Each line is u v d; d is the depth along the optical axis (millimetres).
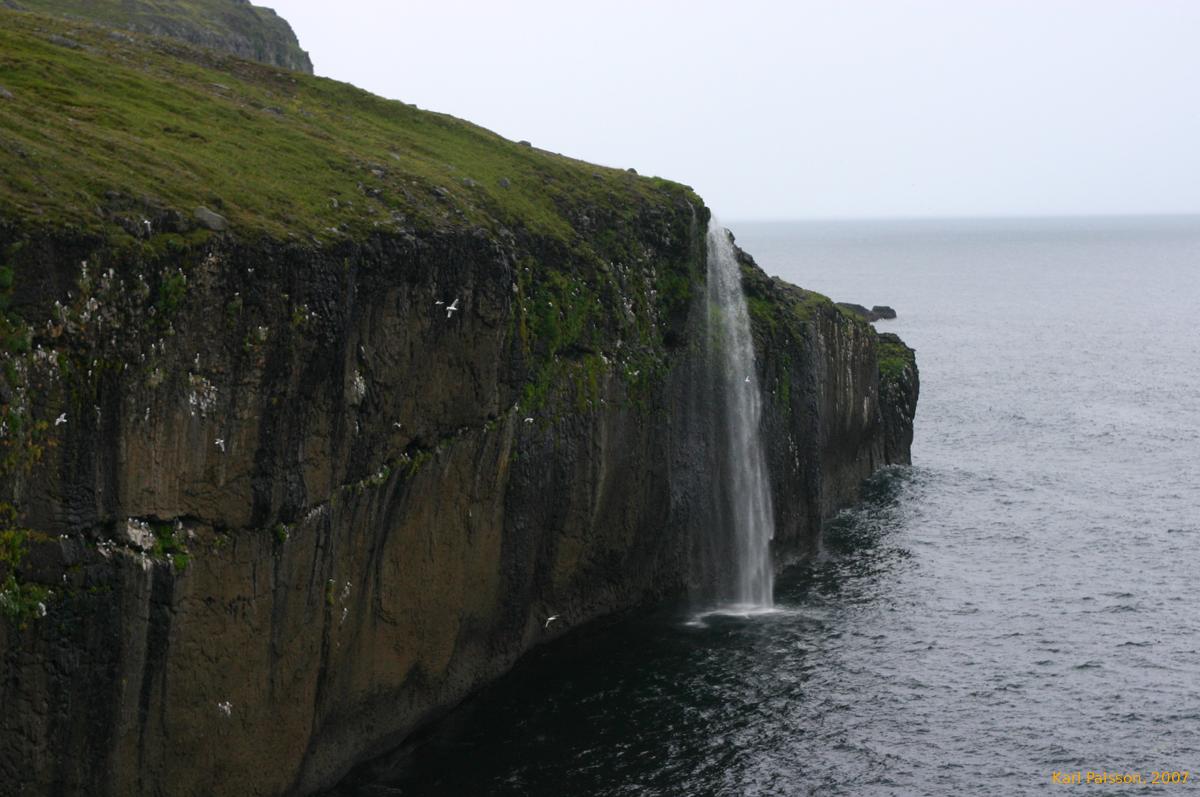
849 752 37188
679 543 50188
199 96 39469
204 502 27625
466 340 36594
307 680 31375
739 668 43125
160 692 27047
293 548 30062
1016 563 56344
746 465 52781
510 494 40594
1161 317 183250
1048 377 119938
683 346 50688
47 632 24312
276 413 29078
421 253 34094
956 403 104125
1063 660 44469
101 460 25156
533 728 38094
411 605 35969
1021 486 72000
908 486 71875
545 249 43406
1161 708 40562
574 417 43219
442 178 41688
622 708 39656
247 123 38562
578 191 48844
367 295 32156
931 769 36344
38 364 23734
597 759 36188
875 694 41250
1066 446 84562
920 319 179750
